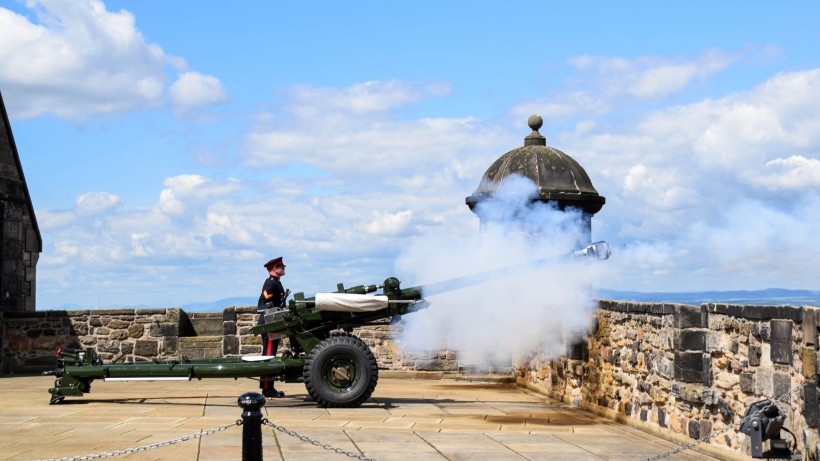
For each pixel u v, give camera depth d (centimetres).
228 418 1121
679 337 994
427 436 1018
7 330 1869
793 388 788
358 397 1257
